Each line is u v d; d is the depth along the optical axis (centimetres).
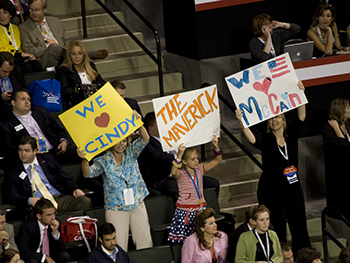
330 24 2697
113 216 1878
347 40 2758
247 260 1891
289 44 2464
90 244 1881
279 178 2138
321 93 2569
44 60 2580
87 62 2386
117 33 3083
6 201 2030
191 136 1972
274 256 1911
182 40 2905
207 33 2756
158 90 2867
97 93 1852
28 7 2694
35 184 2002
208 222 1814
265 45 2523
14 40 2581
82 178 2162
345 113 2388
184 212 1944
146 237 1928
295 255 2202
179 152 1942
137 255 1838
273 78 2130
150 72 2978
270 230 1939
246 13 2808
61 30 2733
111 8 3294
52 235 1831
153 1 3419
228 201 2439
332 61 2542
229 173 2545
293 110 2531
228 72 2838
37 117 2180
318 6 2814
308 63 2514
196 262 1838
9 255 1638
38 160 2027
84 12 2938
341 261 1720
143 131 1878
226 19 2778
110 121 1847
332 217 2461
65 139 2227
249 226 1920
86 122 1839
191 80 2872
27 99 2127
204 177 2262
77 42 2355
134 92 2808
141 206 1938
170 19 3000
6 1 2528
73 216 1933
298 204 2161
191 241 1839
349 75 2577
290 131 2227
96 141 1841
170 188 2144
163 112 1942
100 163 1877
